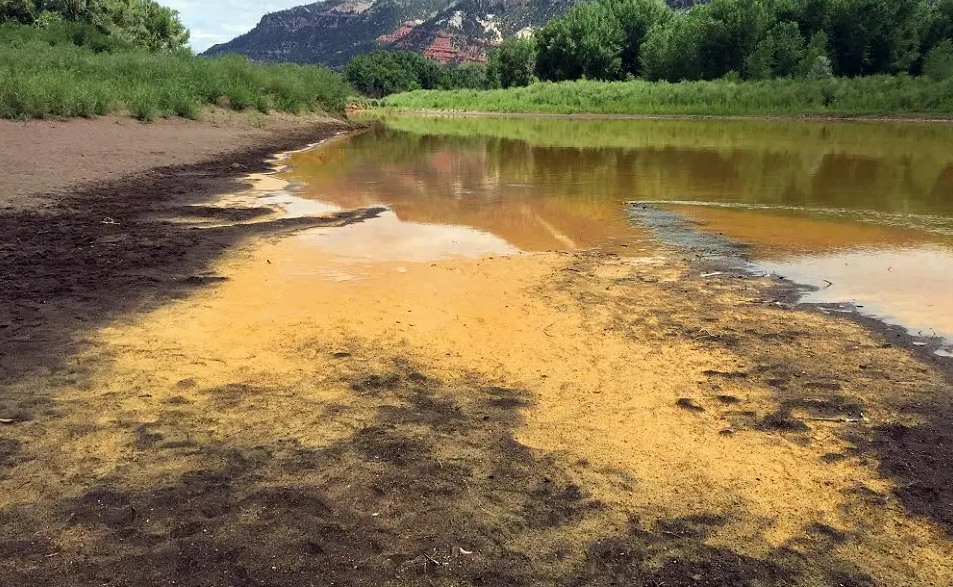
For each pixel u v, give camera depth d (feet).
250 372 12.60
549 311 16.25
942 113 97.91
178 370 12.56
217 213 27.55
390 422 10.77
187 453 9.65
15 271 18.51
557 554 7.70
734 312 16.24
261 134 64.28
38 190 29.96
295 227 25.21
